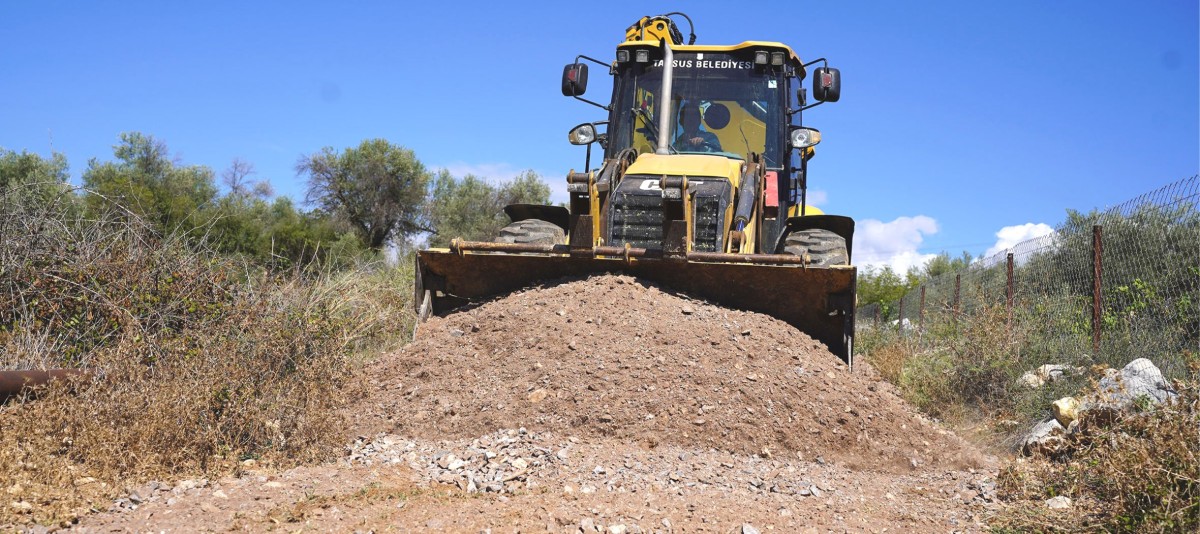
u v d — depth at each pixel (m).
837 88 7.86
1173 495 3.81
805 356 6.22
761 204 7.50
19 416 4.43
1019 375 7.42
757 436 5.27
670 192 6.54
